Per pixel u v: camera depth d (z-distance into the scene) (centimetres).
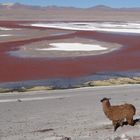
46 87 4178
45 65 5803
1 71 5322
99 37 10306
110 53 7306
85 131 1950
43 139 1853
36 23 17725
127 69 5591
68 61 6216
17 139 1903
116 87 4028
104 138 1752
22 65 5794
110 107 1872
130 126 1898
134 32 12444
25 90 4047
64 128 2081
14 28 13275
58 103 3059
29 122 2338
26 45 8269
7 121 2411
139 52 7531
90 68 5606
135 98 3200
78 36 10450
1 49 7688
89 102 3048
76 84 4419
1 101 3294
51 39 9538
